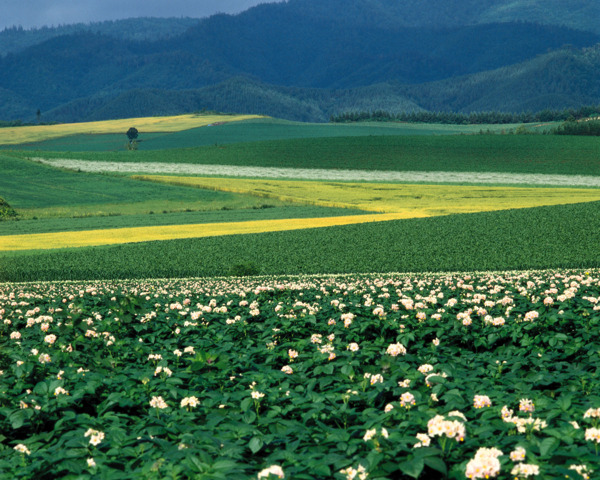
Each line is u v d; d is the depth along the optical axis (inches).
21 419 210.5
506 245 1621.6
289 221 2354.8
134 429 204.2
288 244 1771.7
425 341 379.2
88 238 2025.1
